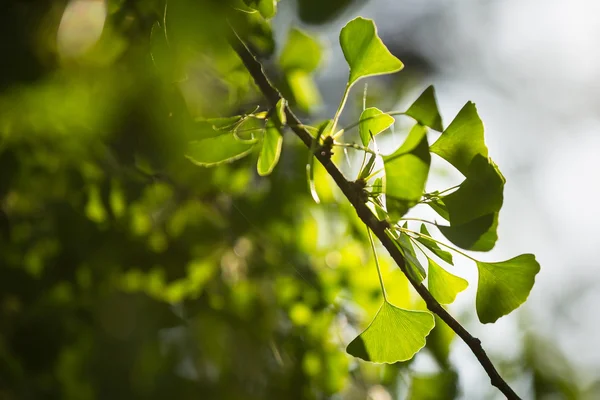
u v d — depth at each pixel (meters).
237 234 1.99
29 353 1.93
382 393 2.02
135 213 1.96
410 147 1.58
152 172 1.92
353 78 1.63
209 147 1.69
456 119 1.60
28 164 1.93
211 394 1.97
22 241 1.94
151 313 1.96
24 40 1.81
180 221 1.98
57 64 1.83
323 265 2.02
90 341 1.96
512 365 2.38
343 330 2.01
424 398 2.01
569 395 2.44
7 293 1.92
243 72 1.84
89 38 1.82
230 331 1.99
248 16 1.75
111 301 1.96
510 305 1.62
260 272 2.00
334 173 1.61
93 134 1.87
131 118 1.83
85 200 1.94
